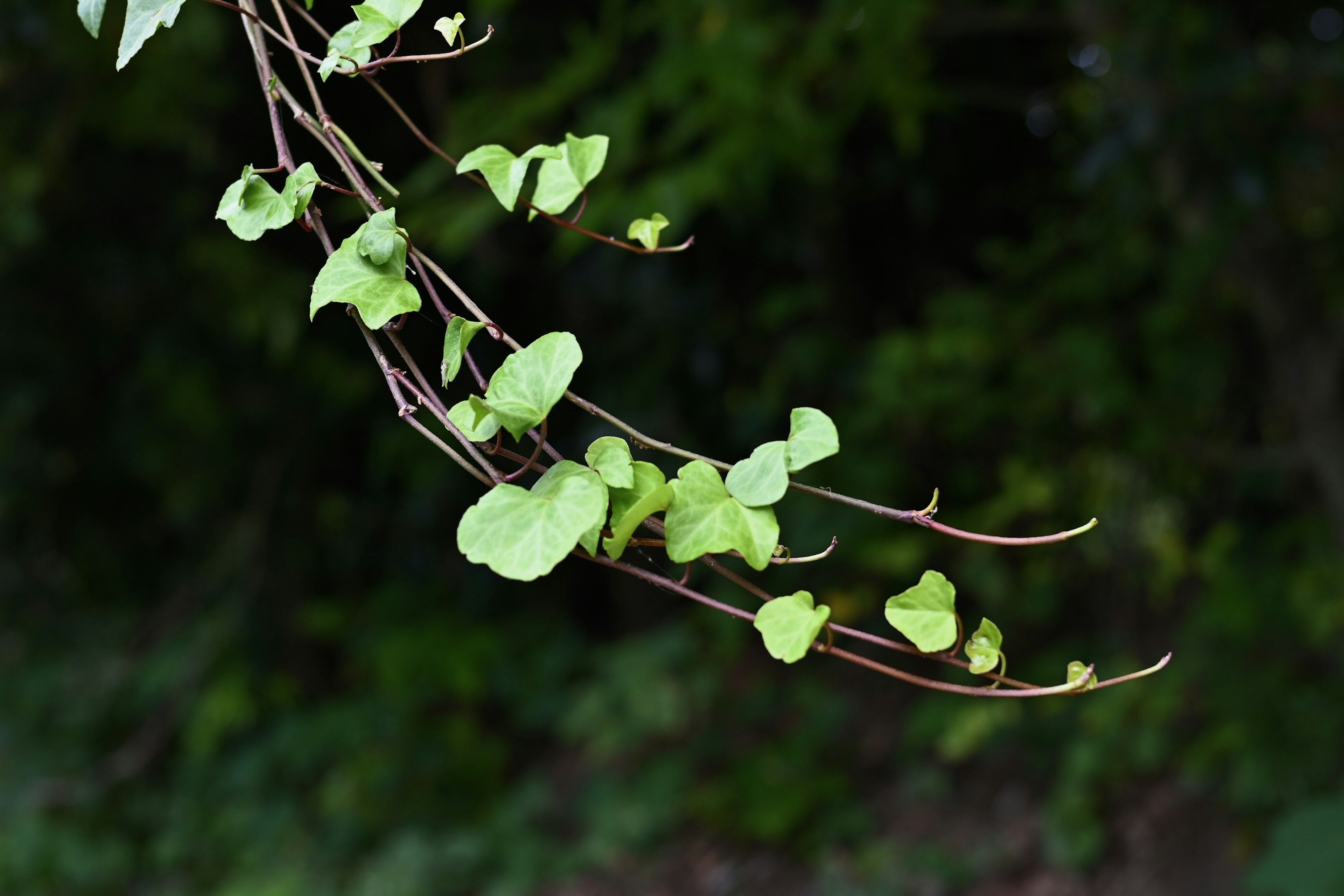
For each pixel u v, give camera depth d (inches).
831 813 123.3
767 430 136.9
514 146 83.7
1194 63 70.7
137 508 178.9
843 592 131.0
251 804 144.3
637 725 127.3
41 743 156.8
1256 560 116.6
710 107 75.1
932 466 124.0
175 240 147.9
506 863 129.4
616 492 17.0
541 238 143.1
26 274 146.6
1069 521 119.9
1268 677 104.0
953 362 106.7
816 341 124.9
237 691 150.7
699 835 127.0
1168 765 112.3
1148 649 119.8
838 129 85.6
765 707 138.8
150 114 128.4
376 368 156.5
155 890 137.8
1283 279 90.1
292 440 163.9
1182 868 102.1
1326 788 96.2
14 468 163.5
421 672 147.6
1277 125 72.9
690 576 17.1
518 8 103.4
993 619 129.6
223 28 116.0
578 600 171.8
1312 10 88.7
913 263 140.8
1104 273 107.2
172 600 173.3
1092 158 75.0
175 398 152.6
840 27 74.8
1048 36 110.9
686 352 143.6
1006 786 120.4
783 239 132.3
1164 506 119.6
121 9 87.7
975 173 128.2
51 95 130.4
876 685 137.8
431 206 85.1
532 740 156.9
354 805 137.7
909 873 112.1
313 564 168.2
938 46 109.8
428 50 73.5
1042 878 108.2
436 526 165.5
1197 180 75.1
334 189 19.1
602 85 98.6
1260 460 100.7
